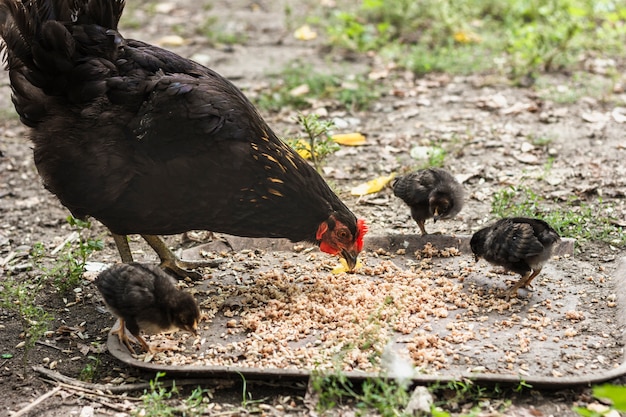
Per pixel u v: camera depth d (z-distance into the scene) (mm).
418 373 2494
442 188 2805
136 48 2674
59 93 2623
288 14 3924
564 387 2490
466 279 2732
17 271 2809
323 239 2680
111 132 2598
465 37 3639
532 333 2600
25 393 2533
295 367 2521
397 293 2684
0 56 3615
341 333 2594
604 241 2824
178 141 2594
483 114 3281
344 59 3596
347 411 2473
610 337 2588
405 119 3281
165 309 2545
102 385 2535
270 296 2699
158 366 2527
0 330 2658
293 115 3312
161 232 2668
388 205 2969
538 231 2658
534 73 3445
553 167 3061
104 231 2936
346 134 3207
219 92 2629
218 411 2484
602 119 3232
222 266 2791
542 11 3654
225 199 2619
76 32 2627
